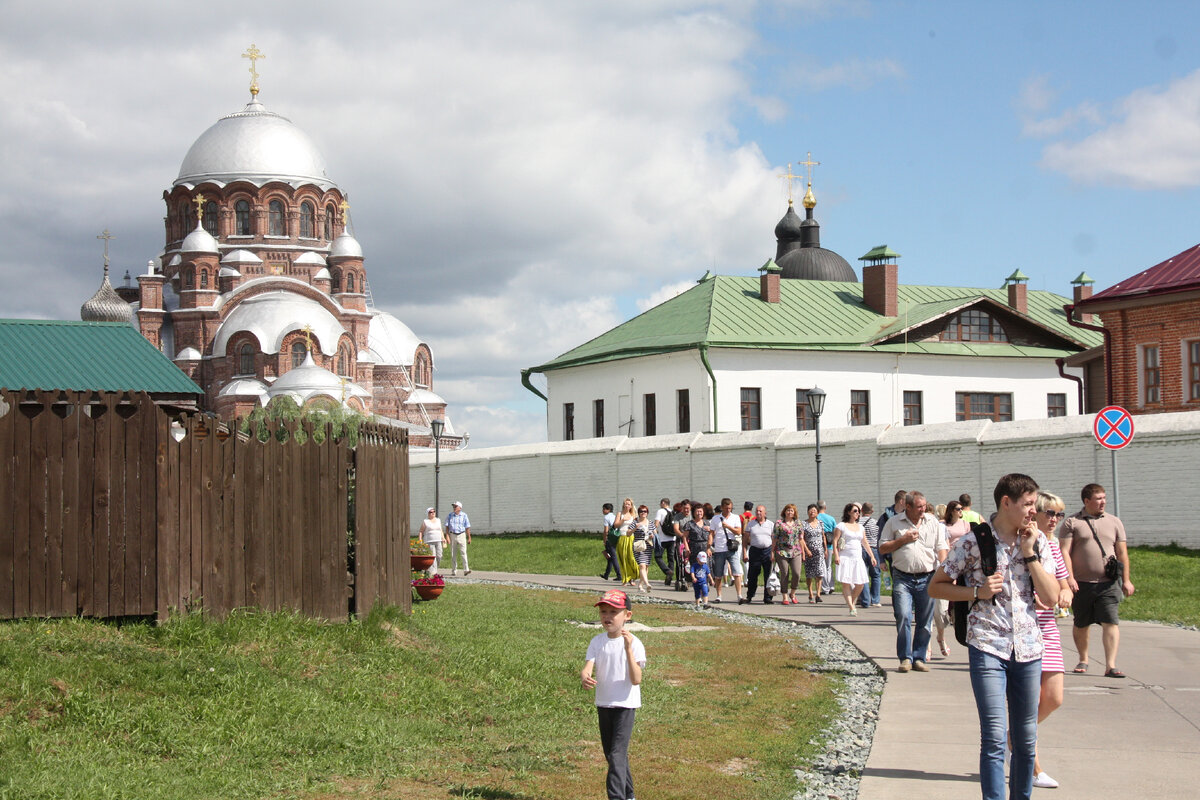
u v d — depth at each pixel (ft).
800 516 107.45
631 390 159.63
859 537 67.92
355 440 43.55
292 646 37.73
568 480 132.77
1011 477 25.86
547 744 32.60
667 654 51.72
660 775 29.91
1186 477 80.28
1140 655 49.26
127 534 36.52
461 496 146.61
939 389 159.74
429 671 39.45
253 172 281.13
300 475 41.39
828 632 61.52
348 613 43.04
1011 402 163.94
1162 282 102.73
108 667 32.27
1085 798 27.12
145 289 275.39
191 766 27.48
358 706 33.99
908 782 28.89
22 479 35.32
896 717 36.91
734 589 90.43
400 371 304.30
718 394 146.92
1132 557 78.23
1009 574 25.71
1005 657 25.48
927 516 47.55
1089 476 85.35
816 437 93.09
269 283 272.51
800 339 153.07
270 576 40.19
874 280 165.89
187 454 37.91
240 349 262.06
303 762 28.68
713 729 35.78
